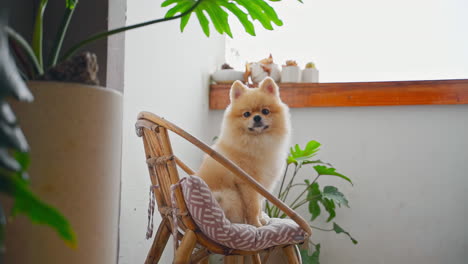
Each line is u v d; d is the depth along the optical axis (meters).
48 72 1.02
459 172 2.60
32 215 0.55
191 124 2.61
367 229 2.68
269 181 1.73
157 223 2.16
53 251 0.91
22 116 0.90
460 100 2.57
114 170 1.05
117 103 1.07
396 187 2.67
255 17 1.42
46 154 0.91
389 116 2.71
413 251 2.62
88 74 1.05
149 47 2.03
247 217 1.57
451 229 2.58
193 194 1.18
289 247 1.39
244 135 1.74
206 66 2.91
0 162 0.49
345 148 2.75
